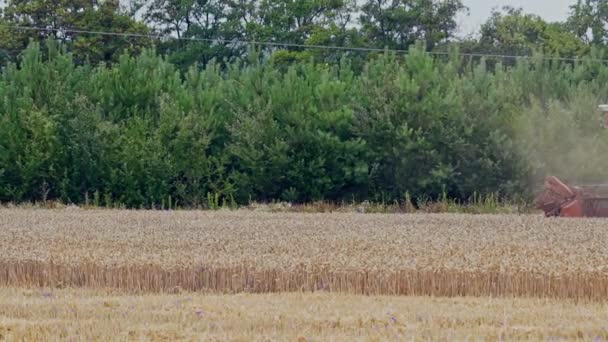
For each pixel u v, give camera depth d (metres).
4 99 54.16
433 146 52.66
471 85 54.31
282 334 17.41
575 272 22.31
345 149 53.22
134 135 52.75
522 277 22.58
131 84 55.84
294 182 53.56
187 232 31.67
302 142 53.47
